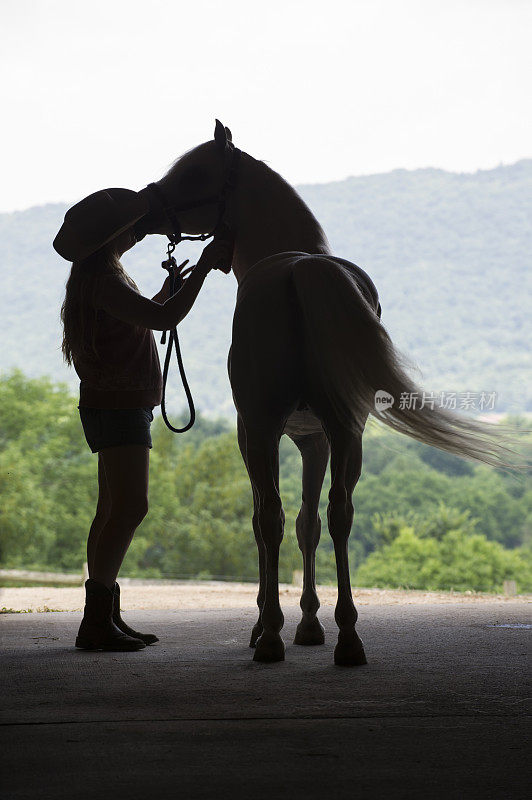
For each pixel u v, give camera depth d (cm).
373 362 491
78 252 606
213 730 360
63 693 430
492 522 9112
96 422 620
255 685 448
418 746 338
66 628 745
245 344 536
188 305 600
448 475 10150
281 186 644
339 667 504
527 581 6319
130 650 594
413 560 6375
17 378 6288
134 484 618
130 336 618
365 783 297
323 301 503
